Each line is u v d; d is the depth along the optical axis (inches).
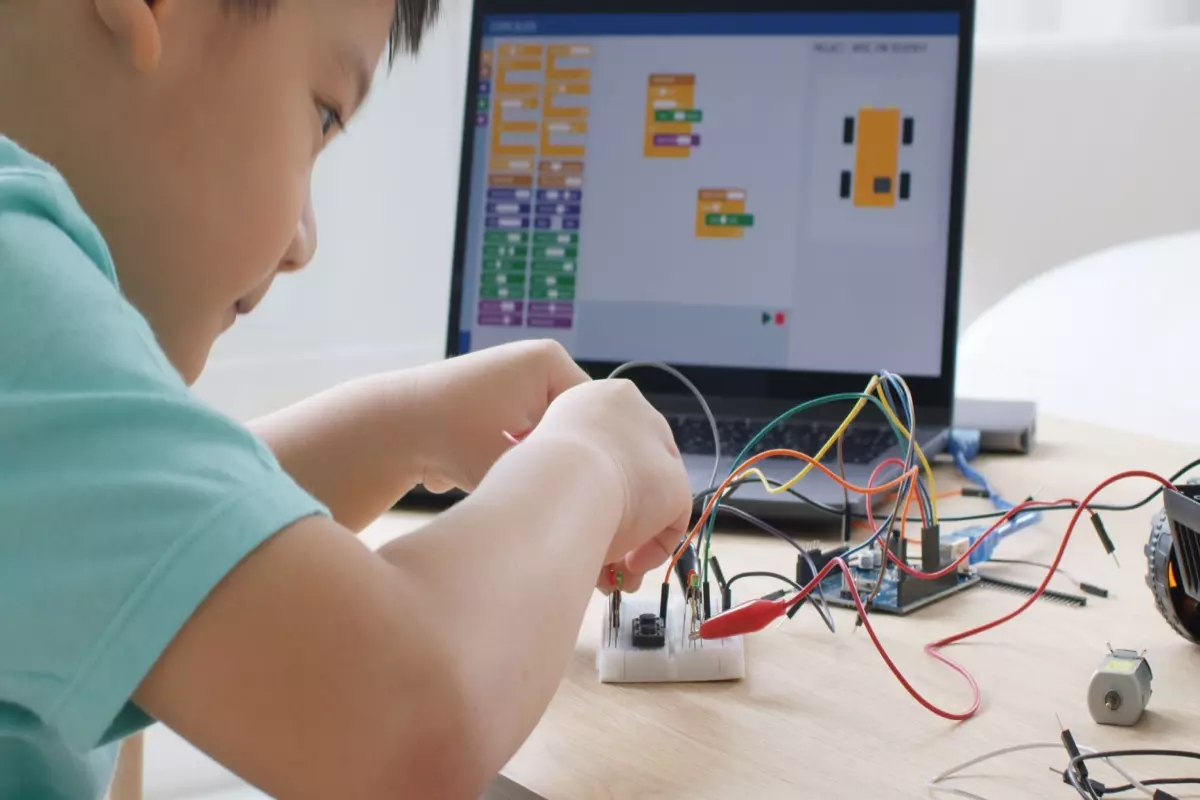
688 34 40.6
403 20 22.1
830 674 21.6
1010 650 22.8
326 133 19.7
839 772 17.8
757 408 39.6
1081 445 43.2
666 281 40.3
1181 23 73.0
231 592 12.8
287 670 12.8
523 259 41.0
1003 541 30.2
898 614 24.8
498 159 41.4
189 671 12.8
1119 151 60.7
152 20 16.5
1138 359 55.5
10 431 13.1
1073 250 62.0
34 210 14.9
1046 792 17.1
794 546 27.2
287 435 26.1
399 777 13.2
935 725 19.5
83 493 12.9
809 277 39.6
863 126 39.6
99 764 20.1
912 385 38.8
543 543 16.2
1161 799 16.3
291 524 13.4
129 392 13.6
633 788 17.3
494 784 17.9
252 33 17.2
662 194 40.4
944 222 39.0
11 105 16.8
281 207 18.1
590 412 20.5
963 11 39.3
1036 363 57.8
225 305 18.7
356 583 13.4
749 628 21.5
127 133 17.1
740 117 40.2
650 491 19.9
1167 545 22.8
